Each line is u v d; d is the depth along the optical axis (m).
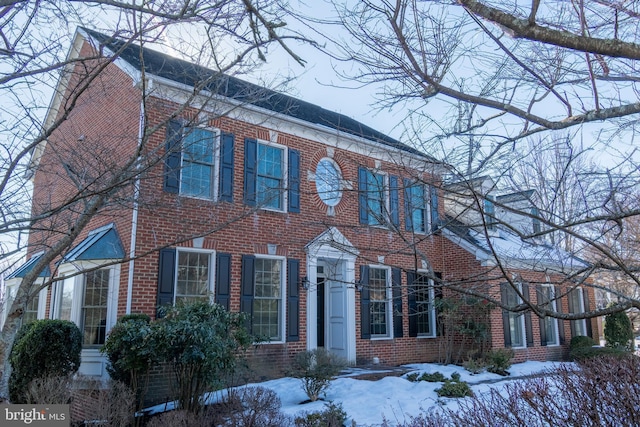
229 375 9.87
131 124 10.89
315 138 14.52
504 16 3.73
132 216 10.84
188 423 7.46
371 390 10.80
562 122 4.49
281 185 11.05
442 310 15.94
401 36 4.38
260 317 12.80
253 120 13.12
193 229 11.59
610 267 3.98
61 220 7.39
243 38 5.84
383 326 15.59
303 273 13.68
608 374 4.88
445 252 16.25
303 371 11.01
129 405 7.78
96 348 10.68
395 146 5.73
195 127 7.00
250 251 12.66
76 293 11.23
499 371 14.16
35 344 9.24
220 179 12.11
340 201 14.67
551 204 5.02
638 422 4.52
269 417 7.34
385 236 15.37
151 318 10.70
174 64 12.20
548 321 18.58
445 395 10.27
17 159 5.40
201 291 11.78
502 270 3.75
